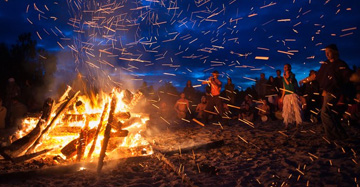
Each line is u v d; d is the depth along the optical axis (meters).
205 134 8.55
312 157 5.04
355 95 8.66
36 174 4.41
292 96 8.30
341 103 6.44
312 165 4.56
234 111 15.20
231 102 13.34
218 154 5.59
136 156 5.14
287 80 8.36
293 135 7.46
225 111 10.95
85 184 4.04
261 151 5.72
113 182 4.09
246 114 11.93
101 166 4.52
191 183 3.85
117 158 5.16
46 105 5.56
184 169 4.64
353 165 4.45
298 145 6.07
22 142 5.14
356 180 3.84
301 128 8.49
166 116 13.99
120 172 4.51
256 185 3.85
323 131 7.87
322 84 6.52
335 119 6.41
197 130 9.51
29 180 4.25
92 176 4.37
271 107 12.07
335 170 4.28
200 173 4.42
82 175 4.43
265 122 10.86
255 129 9.10
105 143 4.73
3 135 9.00
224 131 9.02
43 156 5.54
